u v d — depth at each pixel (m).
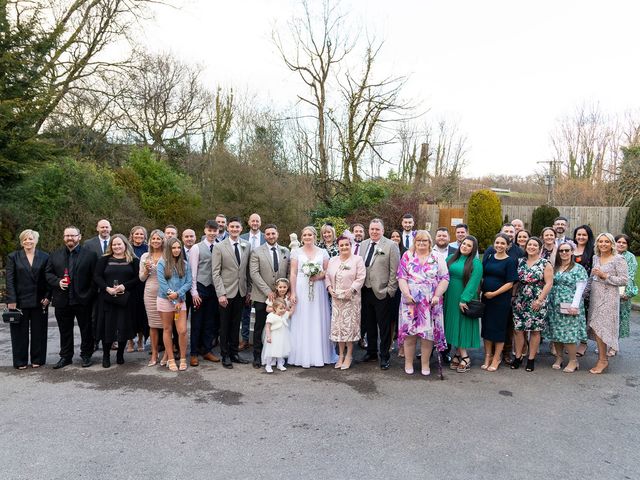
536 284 6.21
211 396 5.25
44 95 12.03
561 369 6.47
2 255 11.14
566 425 4.55
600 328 6.25
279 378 5.94
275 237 6.62
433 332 5.93
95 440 4.12
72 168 12.48
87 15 15.95
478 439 4.21
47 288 6.38
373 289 6.36
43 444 4.04
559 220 7.92
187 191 18.80
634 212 18.78
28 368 6.29
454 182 27.36
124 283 6.27
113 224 13.48
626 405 5.10
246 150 18.62
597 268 6.35
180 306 6.18
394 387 5.62
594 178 27.73
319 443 4.09
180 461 3.75
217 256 6.45
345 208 19.78
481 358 7.05
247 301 6.96
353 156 20.44
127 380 5.79
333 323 6.32
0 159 10.86
